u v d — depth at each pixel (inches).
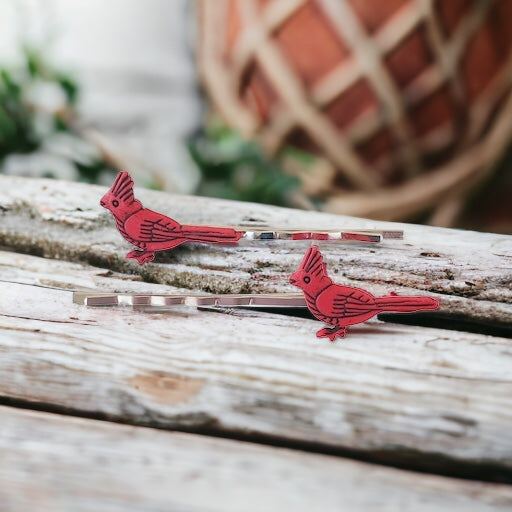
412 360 11.1
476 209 20.4
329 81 18.2
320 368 11.0
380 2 16.9
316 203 19.9
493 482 10.6
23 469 10.6
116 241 12.4
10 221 12.6
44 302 11.8
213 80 20.0
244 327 11.5
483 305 11.6
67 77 17.9
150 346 11.3
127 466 10.6
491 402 10.7
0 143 17.2
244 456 10.7
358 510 10.3
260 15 17.9
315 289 11.2
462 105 18.3
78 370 11.2
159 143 21.4
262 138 19.8
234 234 11.9
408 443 10.7
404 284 11.8
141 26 20.9
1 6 19.8
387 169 19.5
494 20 17.2
